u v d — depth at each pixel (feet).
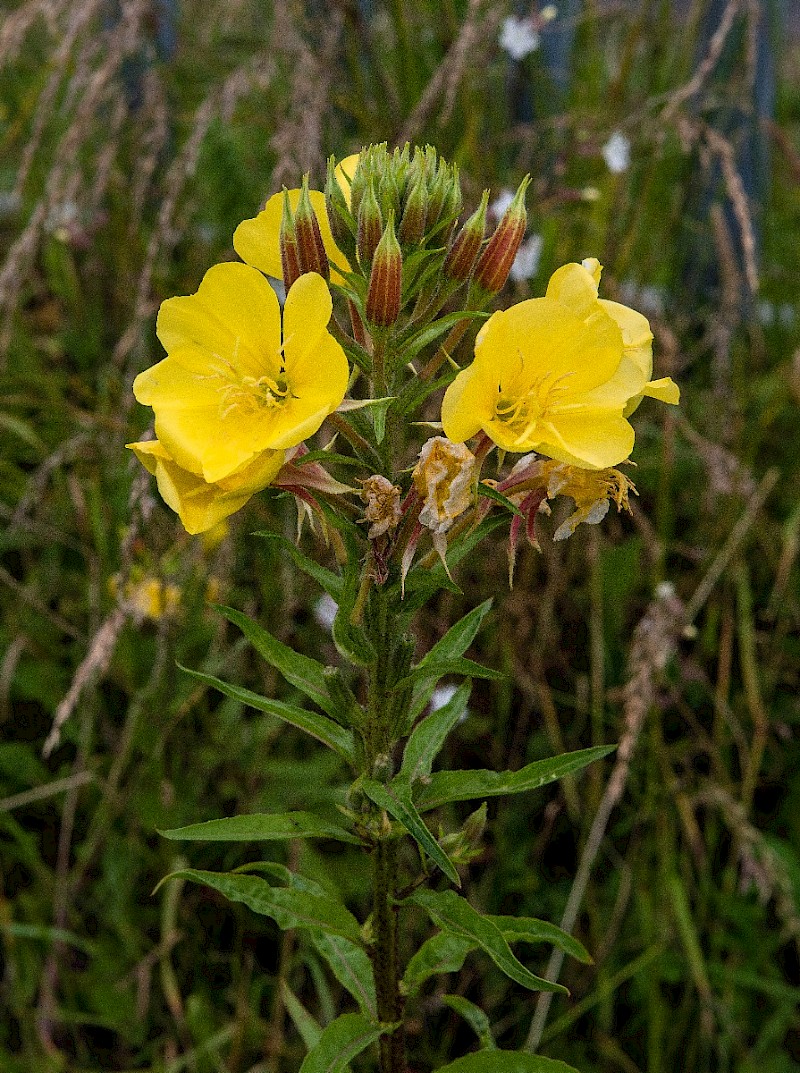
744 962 1.84
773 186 2.70
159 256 2.22
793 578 2.15
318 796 1.88
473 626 1.34
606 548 2.11
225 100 2.03
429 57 2.36
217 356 1.16
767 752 2.06
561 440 1.12
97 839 1.84
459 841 1.34
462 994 1.82
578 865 1.94
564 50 2.55
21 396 2.27
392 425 1.22
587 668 2.10
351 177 1.31
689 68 2.59
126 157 2.52
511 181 2.27
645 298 2.38
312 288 1.11
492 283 1.22
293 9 2.23
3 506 2.10
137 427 1.98
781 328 2.58
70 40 2.07
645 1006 1.82
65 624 1.97
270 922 1.88
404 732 1.30
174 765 1.93
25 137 2.60
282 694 2.00
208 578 2.03
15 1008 1.78
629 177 2.31
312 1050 1.32
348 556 1.18
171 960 1.87
